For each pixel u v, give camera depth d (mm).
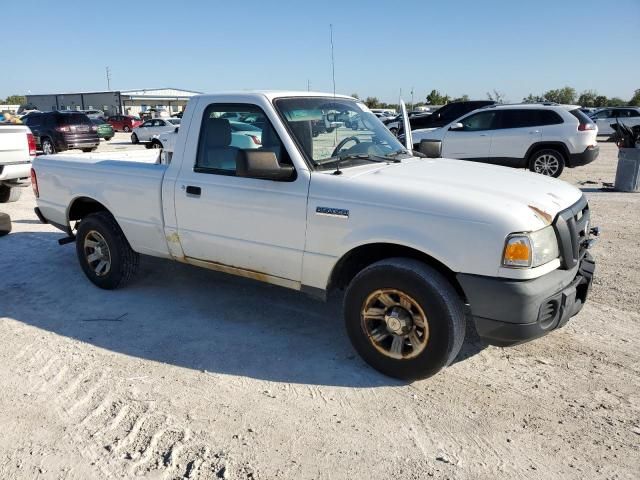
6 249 6781
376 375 3652
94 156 5676
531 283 3107
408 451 2883
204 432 3037
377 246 3580
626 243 6789
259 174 3582
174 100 70125
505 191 3434
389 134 4746
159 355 3947
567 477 2676
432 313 3289
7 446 2936
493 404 3299
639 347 3998
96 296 5113
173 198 4426
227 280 5488
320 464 2781
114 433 3031
